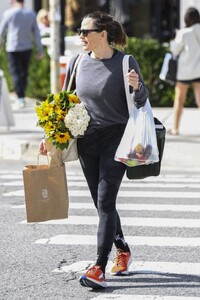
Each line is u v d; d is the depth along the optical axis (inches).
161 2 1279.5
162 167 740.7
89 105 390.0
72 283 399.9
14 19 1010.7
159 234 496.4
